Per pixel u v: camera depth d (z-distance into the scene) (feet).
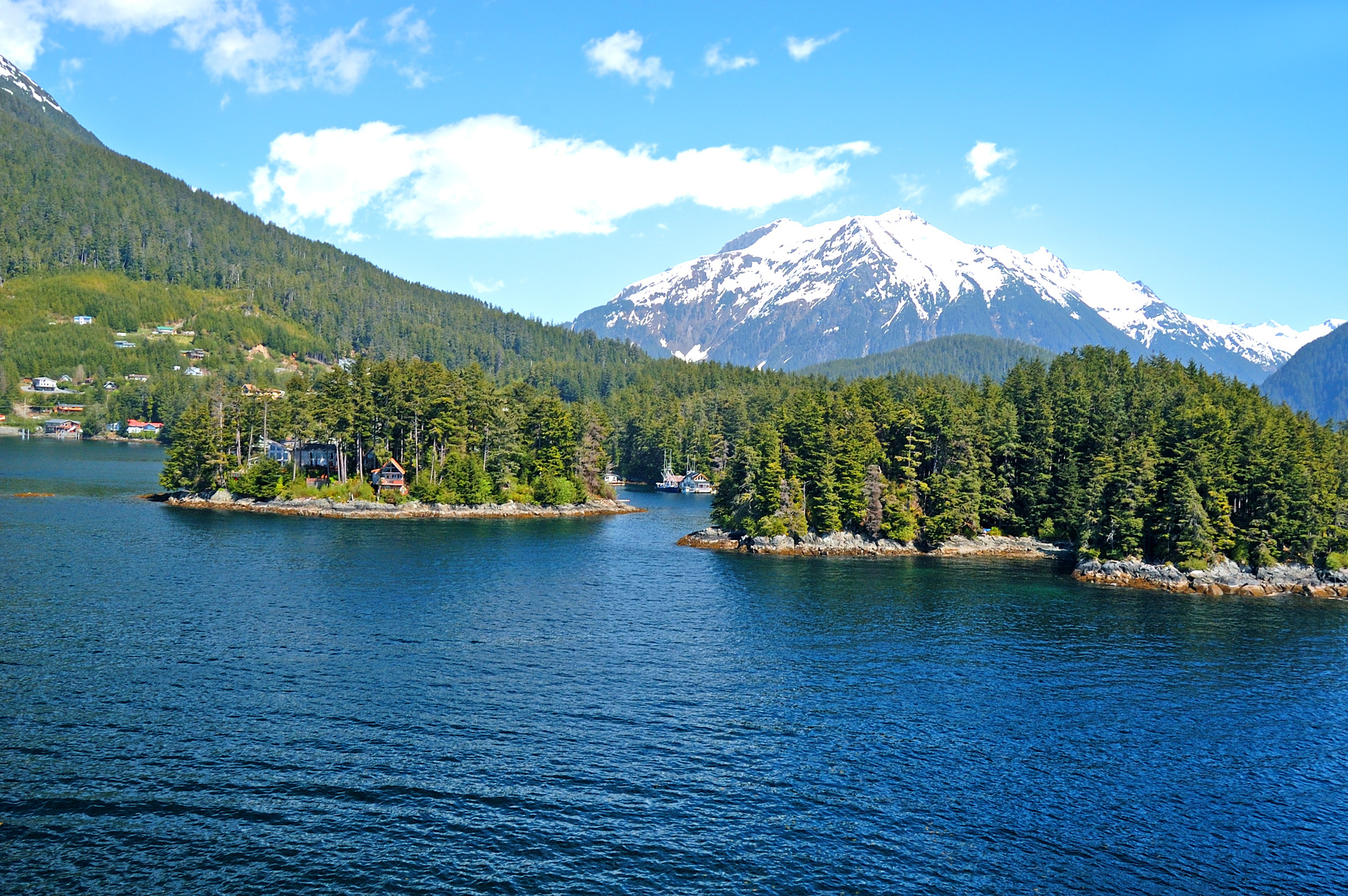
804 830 131.44
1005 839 132.26
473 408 579.89
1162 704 198.90
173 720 160.25
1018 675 217.15
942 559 426.10
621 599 291.17
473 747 155.22
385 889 110.63
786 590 322.55
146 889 107.86
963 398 569.64
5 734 150.00
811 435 451.53
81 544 350.84
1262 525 377.30
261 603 257.14
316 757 147.33
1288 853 132.87
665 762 153.28
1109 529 389.80
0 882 107.86
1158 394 490.49
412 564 339.57
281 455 575.79
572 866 118.01
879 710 185.78
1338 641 268.62
